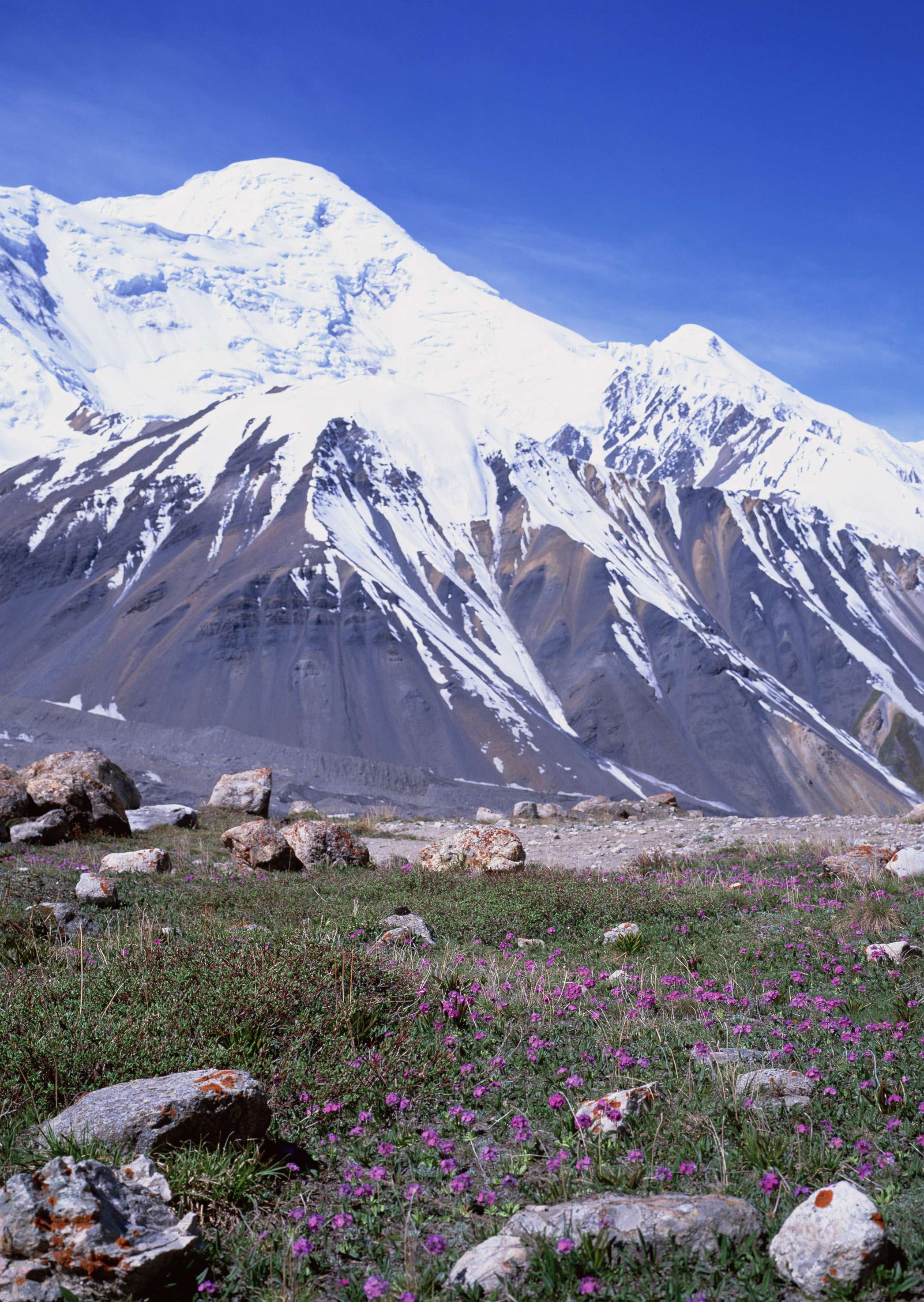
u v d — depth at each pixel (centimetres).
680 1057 698
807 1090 614
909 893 1283
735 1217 444
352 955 829
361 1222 473
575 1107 602
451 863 1828
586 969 979
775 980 907
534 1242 429
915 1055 655
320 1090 609
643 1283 405
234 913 1282
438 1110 615
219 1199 484
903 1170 505
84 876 1343
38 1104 567
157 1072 603
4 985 743
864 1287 399
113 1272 398
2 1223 415
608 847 2331
